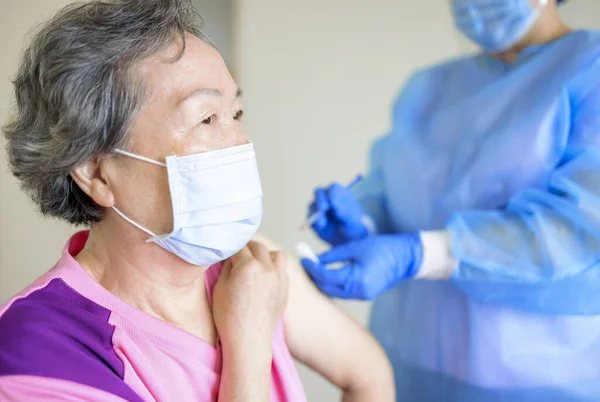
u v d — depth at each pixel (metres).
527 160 1.38
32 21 1.99
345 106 2.21
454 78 1.61
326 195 1.53
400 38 2.14
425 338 1.51
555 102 1.35
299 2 2.16
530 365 1.35
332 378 1.15
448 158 1.51
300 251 1.32
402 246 1.34
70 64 0.79
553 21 1.44
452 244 1.34
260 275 0.95
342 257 1.36
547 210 1.31
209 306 0.97
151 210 0.86
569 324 1.33
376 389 1.14
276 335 1.00
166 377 0.85
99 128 0.81
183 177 0.84
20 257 2.15
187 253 0.88
